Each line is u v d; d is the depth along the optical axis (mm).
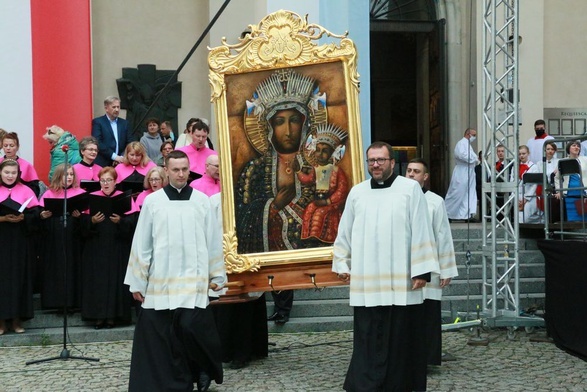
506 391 9312
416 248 8711
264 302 10961
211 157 11156
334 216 10312
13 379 9969
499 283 13680
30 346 11969
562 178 13398
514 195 12781
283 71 10352
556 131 20547
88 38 16891
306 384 9609
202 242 8961
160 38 18766
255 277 10328
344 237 9070
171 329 8773
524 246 15492
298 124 10352
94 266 12367
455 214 18828
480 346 11914
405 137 25156
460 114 20938
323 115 10320
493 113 12906
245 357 10484
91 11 18312
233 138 10375
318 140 10328
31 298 12195
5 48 16141
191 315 8750
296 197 10359
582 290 11234
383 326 8703
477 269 14625
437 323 10203
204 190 11289
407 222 8773
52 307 12547
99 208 12156
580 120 20594
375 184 8945
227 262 10281
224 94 10367
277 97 10367
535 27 20375
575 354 11242
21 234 12141
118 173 13094
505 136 13109
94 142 13461
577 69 20859
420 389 8758
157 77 18594
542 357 11203
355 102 10258
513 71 12836
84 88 16797
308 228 10328
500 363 10805
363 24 15445
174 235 8867
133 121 18422
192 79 18828
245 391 9320
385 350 8648
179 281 8805
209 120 18828
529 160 18234
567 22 20859
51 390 9438
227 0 14883
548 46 20766
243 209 10352
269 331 12625
